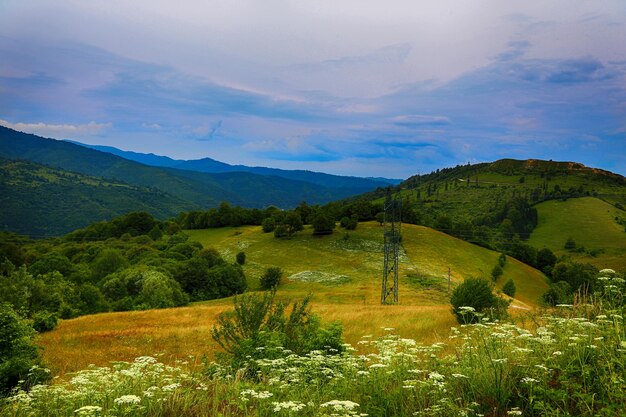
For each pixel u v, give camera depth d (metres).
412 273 93.69
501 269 101.31
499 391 5.61
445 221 139.00
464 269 101.25
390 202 72.31
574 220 194.25
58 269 79.12
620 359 5.34
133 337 28.81
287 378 6.96
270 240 127.69
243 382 7.45
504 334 6.44
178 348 25.08
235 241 131.00
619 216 197.50
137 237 131.25
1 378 10.41
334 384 6.70
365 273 97.31
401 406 5.58
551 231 182.38
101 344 26.77
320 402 5.99
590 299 7.81
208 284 88.62
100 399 6.87
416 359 7.05
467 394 5.84
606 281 6.93
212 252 106.88
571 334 6.25
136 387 7.29
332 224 127.88
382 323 29.02
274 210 159.00
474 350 6.75
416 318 30.31
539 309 9.75
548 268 117.44
